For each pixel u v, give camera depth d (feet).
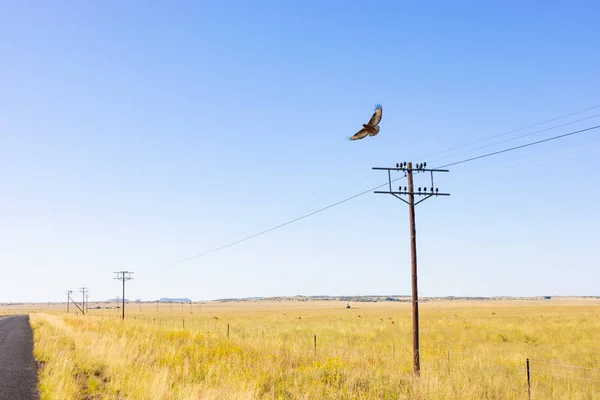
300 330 145.28
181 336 101.14
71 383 46.65
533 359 74.02
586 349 85.56
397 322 170.09
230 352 71.97
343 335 127.54
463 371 59.21
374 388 46.98
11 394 45.50
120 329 122.72
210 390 41.65
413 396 45.03
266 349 78.59
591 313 223.92
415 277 65.46
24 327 154.51
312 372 53.01
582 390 51.96
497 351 86.74
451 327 140.97
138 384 45.57
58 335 108.68
